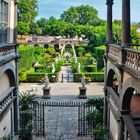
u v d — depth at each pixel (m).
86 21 146.12
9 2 17.12
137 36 31.70
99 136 17.42
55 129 21.17
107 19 18.53
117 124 14.87
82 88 30.27
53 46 89.38
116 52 14.95
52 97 30.67
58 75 42.84
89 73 39.41
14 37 18.09
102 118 20.00
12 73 17.14
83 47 76.94
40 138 19.55
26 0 92.56
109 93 18.52
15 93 18.08
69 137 19.70
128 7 12.88
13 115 18.08
